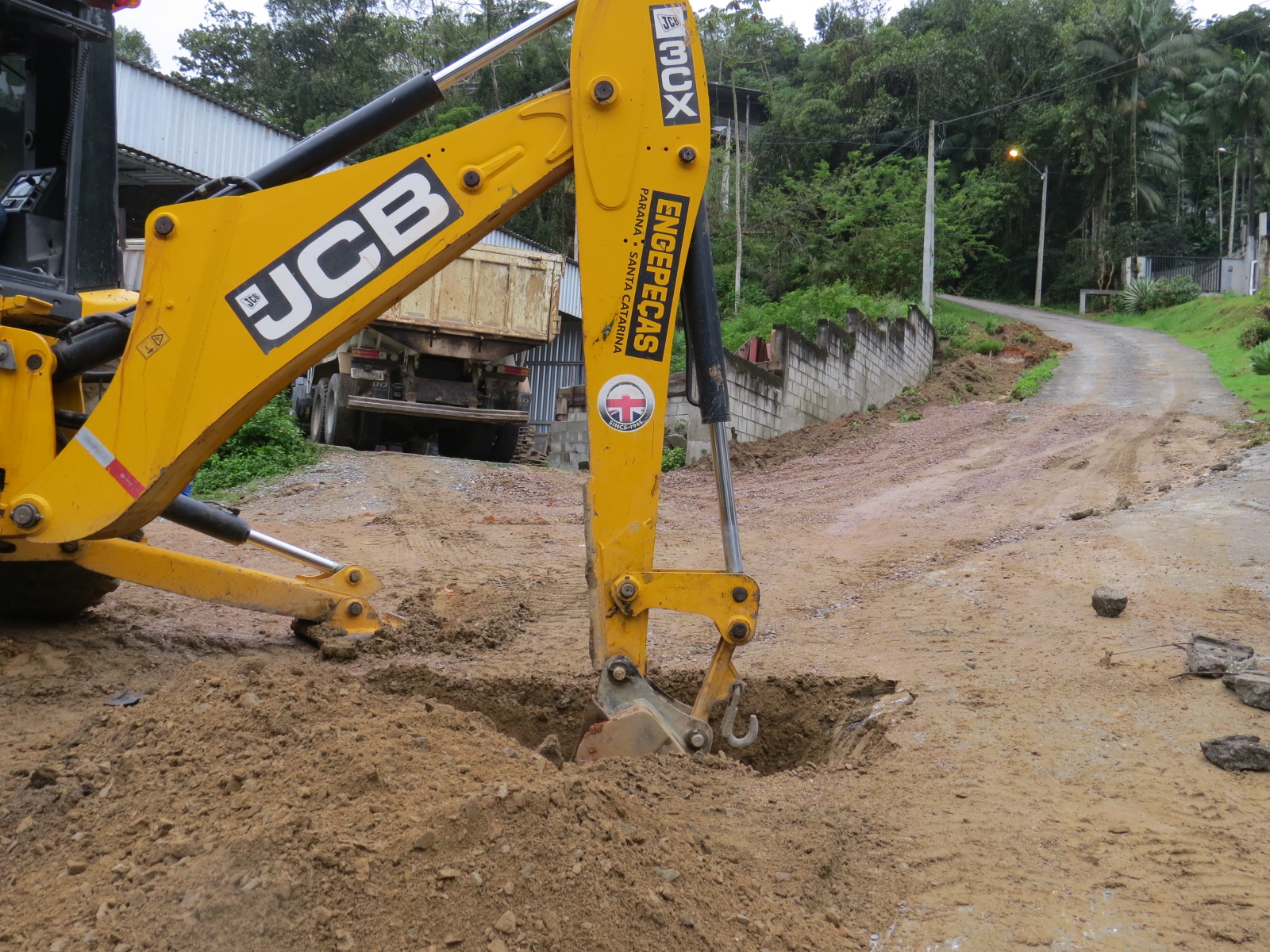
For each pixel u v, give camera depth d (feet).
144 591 24.04
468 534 35.65
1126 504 35.45
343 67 153.79
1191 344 114.42
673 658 20.42
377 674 18.16
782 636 22.35
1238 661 17.85
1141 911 10.18
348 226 13.03
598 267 13.02
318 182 13.02
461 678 18.30
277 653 19.84
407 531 35.96
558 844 9.40
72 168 16.40
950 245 148.97
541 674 18.85
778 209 145.79
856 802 12.86
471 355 52.24
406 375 52.70
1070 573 26.71
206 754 11.48
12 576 18.84
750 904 9.59
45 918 8.72
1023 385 85.25
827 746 16.90
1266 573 25.32
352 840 9.21
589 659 20.33
